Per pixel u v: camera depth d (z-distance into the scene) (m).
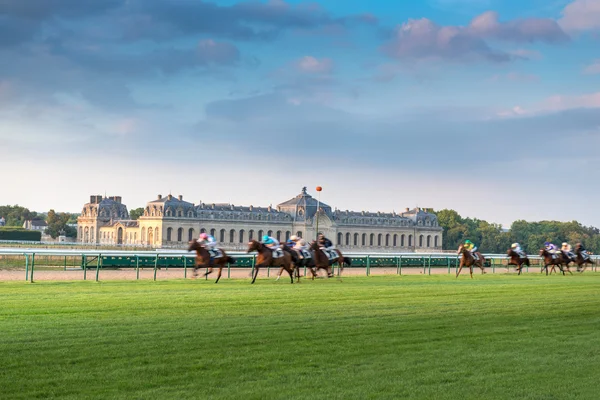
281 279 45.72
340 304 28.52
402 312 26.20
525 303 30.59
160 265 61.12
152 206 189.62
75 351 17.55
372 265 76.06
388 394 14.47
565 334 21.75
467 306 28.84
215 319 23.11
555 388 15.20
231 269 60.34
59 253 40.12
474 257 53.22
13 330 20.28
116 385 14.62
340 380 15.42
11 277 45.81
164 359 16.88
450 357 17.95
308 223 198.25
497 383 15.51
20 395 13.88
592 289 39.84
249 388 14.63
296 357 17.47
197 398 13.83
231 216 192.88
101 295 30.16
